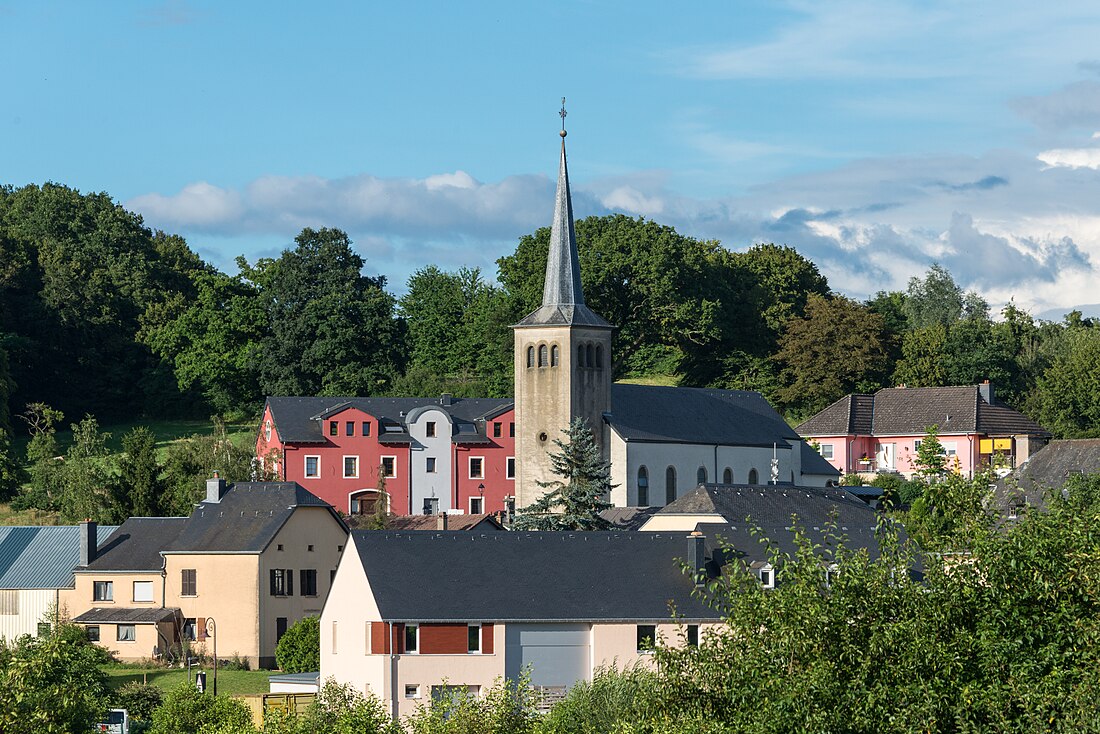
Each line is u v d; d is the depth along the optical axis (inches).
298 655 6771.7
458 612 5393.7
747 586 2888.8
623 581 5570.9
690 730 2758.4
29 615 7519.7
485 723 3678.6
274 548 7308.1
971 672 2667.3
